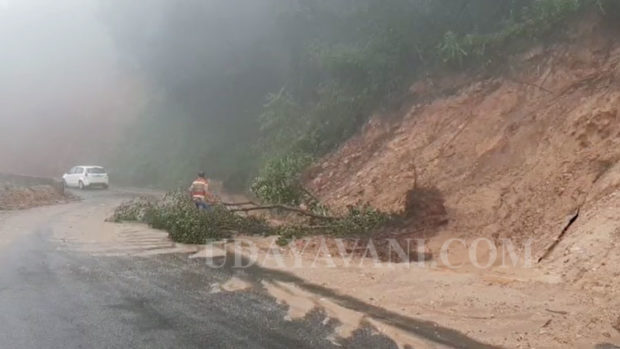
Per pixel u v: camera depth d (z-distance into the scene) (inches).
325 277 314.5
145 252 406.0
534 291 255.6
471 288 270.8
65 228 550.6
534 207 345.4
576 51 447.5
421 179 463.2
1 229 543.2
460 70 557.9
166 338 211.3
